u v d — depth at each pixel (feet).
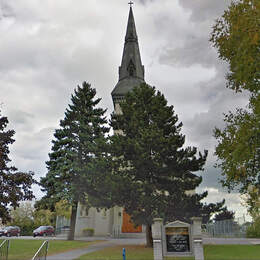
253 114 42.57
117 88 164.35
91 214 138.51
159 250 49.08
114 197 67.46
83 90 113.50
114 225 128.88
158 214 66.64
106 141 79.41
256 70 37.93
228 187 48.16
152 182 72.08
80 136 105.09
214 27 43.34
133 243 83.10
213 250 62.59
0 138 77.46
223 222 120.98
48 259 54.49
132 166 74.33
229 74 46.11
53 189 102.63
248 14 36.27
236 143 41.55
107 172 70.74
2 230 128.77
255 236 103.45
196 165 71.41
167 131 76.64
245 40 35.96
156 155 70.95
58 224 158.51
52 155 103.35
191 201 68.33
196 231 49.73
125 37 185.47
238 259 51.72
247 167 42.57
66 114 108.99
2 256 50.14
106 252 63.26
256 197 46.65
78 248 71.41
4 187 69.92
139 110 78.79
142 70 181.16
